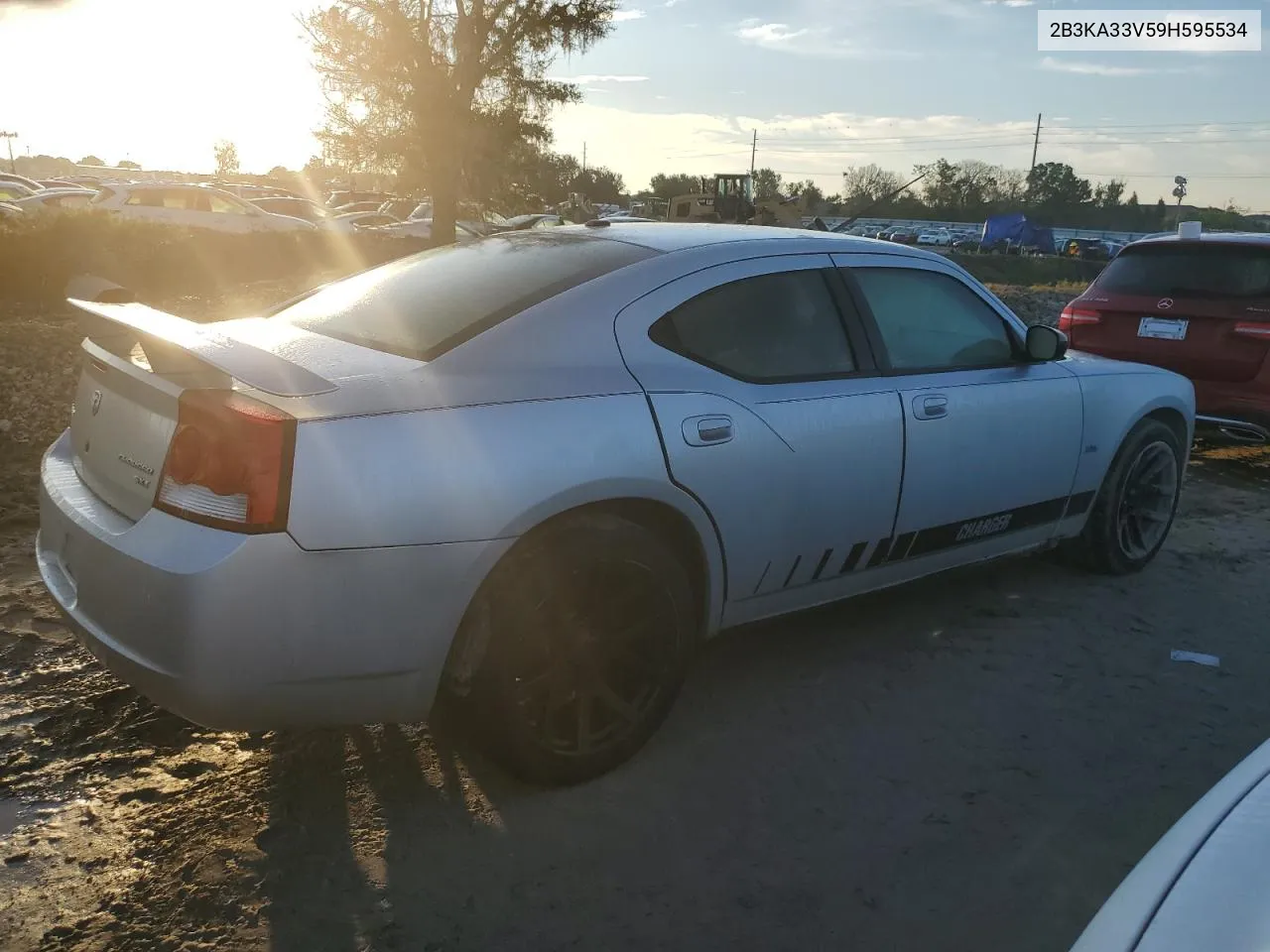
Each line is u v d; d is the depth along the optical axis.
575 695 3.05
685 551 3.35
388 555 2.62
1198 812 1.74
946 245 57.56
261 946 2.45
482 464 2.75
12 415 6.91
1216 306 6.87
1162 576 5.08
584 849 2.85
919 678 3.91
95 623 2.73
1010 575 5.04
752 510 3.37
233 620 2.49
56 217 13.62
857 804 3.09
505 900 2.63
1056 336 4.32
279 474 2.51
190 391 2.57
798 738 3.46
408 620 2.68
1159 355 7.13
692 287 3.40
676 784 3.17
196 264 14.44
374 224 28.64
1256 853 1.55
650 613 3.12
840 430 3.58
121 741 3.29
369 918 2.55
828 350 3.71
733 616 3.51
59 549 3.00
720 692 3.78
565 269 3.37
